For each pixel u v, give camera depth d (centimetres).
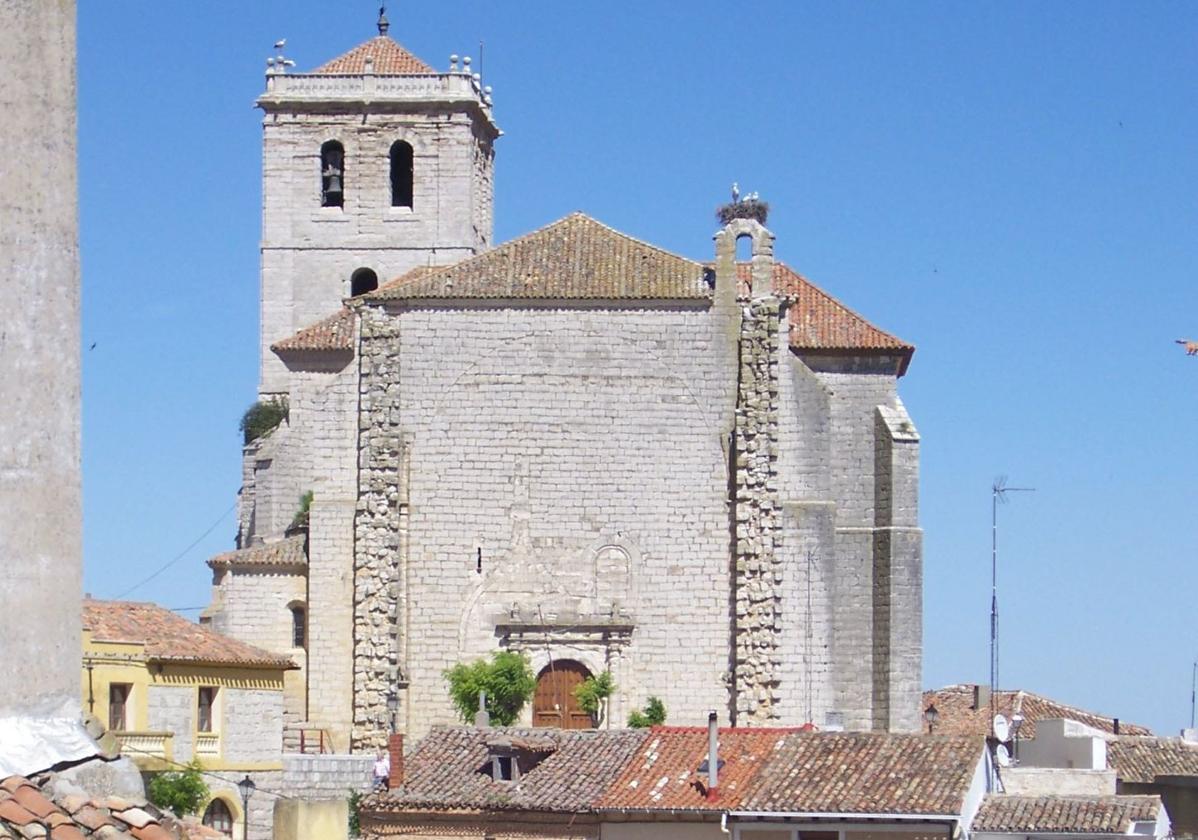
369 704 11531
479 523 11725
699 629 11650
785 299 11775
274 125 15712
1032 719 13125
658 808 8162
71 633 2662
